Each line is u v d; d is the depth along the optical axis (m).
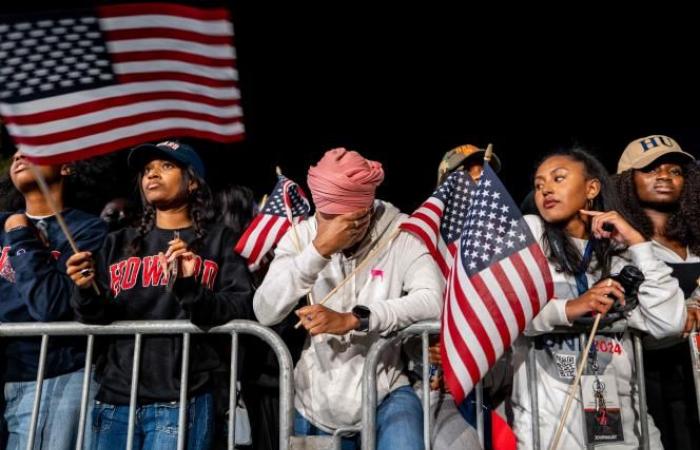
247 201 3.96
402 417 2.57
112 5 2.74
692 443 2.93
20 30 2.64
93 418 2.84
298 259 2.65
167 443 2.74
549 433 2.67
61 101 2.64
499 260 2.60
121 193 3.82
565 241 2.86
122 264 2.98
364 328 2.55
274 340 2.69
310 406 2.75
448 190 3.06
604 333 2.76
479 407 2.68
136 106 2.74
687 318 2.74
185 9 2.82
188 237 3.06
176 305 2.89
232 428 2.66
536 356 2.75
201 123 2.82
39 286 2.82
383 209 2.93
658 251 3.26
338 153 2.70
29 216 3.16
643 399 2.68
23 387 2.88
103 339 2.95
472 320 2.56
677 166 3.32
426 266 2.79
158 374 2.81
